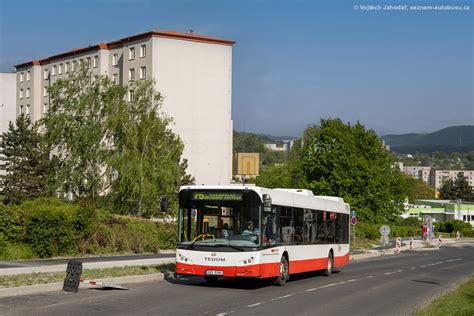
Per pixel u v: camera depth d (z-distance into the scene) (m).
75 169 57.62
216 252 19.78
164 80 86.31
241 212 20.08
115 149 57.75
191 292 18.95
